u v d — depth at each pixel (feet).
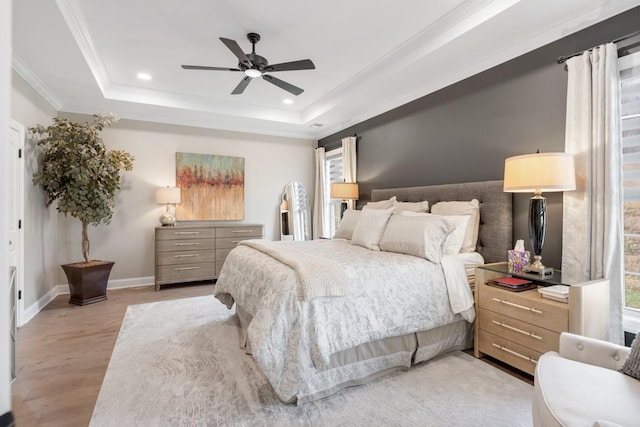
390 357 7.43
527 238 9.16
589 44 7.82
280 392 6.14
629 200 7.38
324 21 9.29
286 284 6.55
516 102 9.39
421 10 8.75
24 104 11.05
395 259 8.25
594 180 7.44
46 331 10.07
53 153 12.43
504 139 9.73
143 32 9.82
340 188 15.85
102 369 7.75
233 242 16.85
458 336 8.48
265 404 6.39
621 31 7.30
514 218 9.50
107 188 13.58
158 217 16.57
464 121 11.00
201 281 17.01
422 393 6.73
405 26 9.53
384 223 10.43
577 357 4.95
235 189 18.40
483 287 8.14
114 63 11.87
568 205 7.90
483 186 9.93
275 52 11.08
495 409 6.18
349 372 6.91
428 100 12.46
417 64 10.58
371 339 7.00
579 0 7.32
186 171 17.15
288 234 19.70
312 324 6.40
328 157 19.58
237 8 8.68
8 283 1.35
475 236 9.86
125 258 15.88
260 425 5.78
